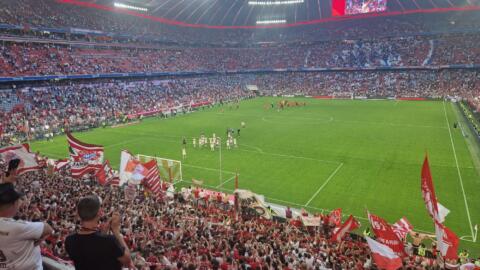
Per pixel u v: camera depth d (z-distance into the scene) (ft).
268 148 154.61
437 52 343.26
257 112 260.42
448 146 150.92
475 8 343.26
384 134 176.65
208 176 119.34
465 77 315.37
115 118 226.79
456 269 49.34
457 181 109.70
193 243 49.90
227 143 156.97
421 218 85.30
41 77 220.84
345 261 48.93
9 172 18.03
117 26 321.11
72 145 87.66
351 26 410.72
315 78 382.42
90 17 303.68
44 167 105.50
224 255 44.29
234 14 412.36
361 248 60.18
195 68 360.69
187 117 243.60
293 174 119.55
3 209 13.94
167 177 114.42
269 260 42.55
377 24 399.85
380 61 362.12
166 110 256.52
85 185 86.17
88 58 270.46
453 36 351.87
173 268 35.17
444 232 42.78
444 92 303.89
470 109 223.51
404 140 163.32
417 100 304.09
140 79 302.45
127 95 271.28
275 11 405.59
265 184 110.73
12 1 245.65
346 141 164.04
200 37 414.82
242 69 400.26
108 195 75.25
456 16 364.99
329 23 419.95
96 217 14.30
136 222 59.11
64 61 247.70
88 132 195.62
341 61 381.19
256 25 430.61
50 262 18.92
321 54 399.65
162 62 334.65
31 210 55.77
